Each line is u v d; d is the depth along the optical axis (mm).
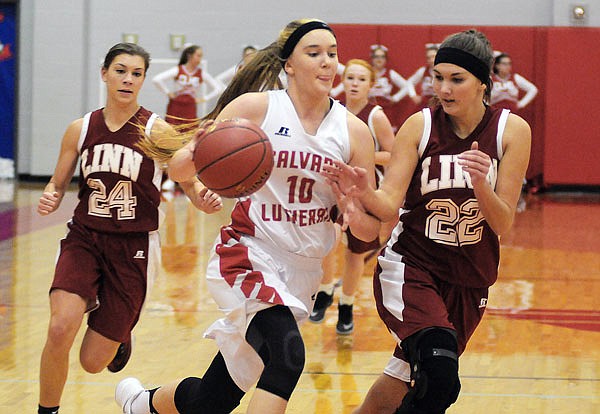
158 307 12586
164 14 29312
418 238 6516
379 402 6664
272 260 6102
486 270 6531
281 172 6043
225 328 6137
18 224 20391
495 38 28141
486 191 5938
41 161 29578
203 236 19141
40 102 29391
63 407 8109
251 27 29312
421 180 6414
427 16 28906
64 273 7227
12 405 8094
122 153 7363
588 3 27797
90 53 29391
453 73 6141
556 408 8258
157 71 29359
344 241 11094
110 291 7430
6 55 29656
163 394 6559
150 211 7480
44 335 10773
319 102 6152
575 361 10039
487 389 8891
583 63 27750
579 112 27953
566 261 16625
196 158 5727
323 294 11906
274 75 6691
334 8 29125
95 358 7473
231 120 5770
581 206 24953
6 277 14422
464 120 6371
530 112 28266
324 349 10516
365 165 6254
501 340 11023
